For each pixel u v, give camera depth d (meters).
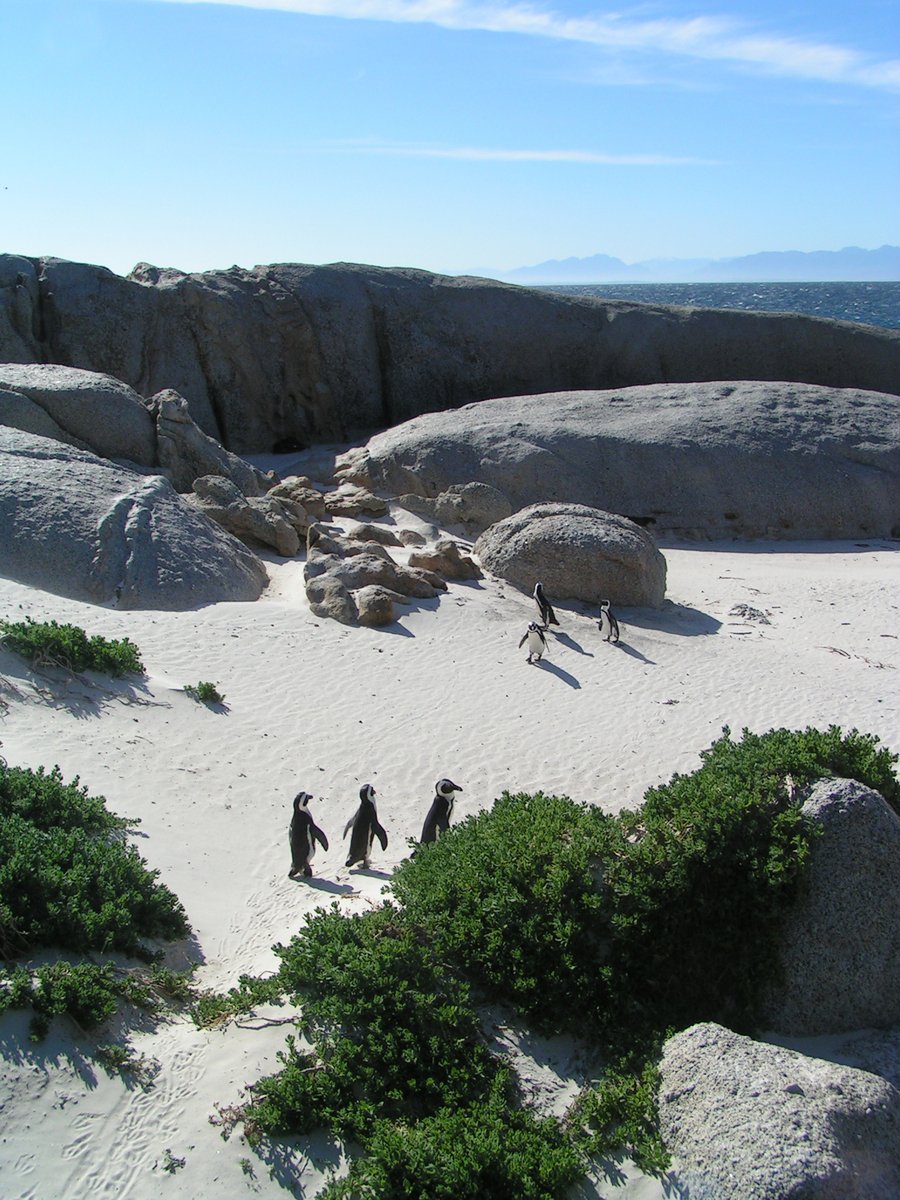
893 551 27.53
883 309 148.25
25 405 22.38
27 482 18.41
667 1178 6.40
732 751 9.42
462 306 36.41
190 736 12.80
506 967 7.71
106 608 16.56
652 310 37.53
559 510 21.80
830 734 9.55
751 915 7.98
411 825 11.66
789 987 7.80
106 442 23.12
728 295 191.88
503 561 21.22
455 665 16.47
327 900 9.66
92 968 7.25
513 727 14.46
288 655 15.91
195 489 22.38
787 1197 5.99
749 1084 6.56
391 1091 6.76
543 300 37.16
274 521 21.69
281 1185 6.25
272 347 34.28
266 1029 7.24
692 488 28.33
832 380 37.12
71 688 12.95
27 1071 6.49
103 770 11.38
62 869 8.34
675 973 7.86
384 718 14.31
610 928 7.85
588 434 28.88
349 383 35.38
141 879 8.73
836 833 8.11
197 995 7.79
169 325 32.62
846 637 19.77
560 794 12.58
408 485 28.66
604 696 15.82
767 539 28.38
